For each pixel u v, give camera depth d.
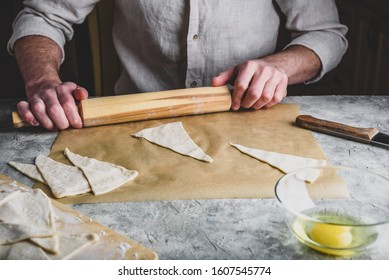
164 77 1.65
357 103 1.36
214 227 0.84
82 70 2.44
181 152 1.09
